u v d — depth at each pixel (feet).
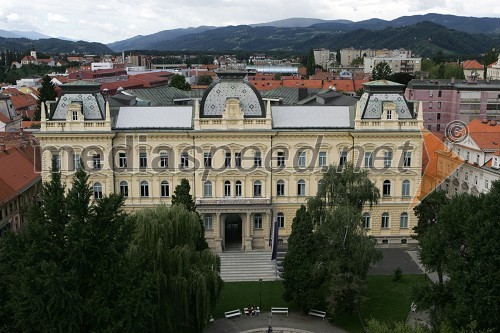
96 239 191.93
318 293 270.67
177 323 231.50
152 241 237.66
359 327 256.32
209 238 345.31
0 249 203.62
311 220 264.31
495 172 372.99
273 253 297.74
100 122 331.57
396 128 341.82
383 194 352.49
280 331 253.24
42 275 179.22
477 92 618.44
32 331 187.62
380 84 344.08
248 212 338.34
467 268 218.38
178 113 345.92
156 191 346.13
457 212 237.66
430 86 636.89
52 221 192.85
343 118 347.97
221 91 342.85
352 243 248.73
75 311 183.52
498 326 211.20
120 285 191.11
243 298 286.05
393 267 323.57
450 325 210.38
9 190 359.66
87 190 197.36
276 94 554.05
